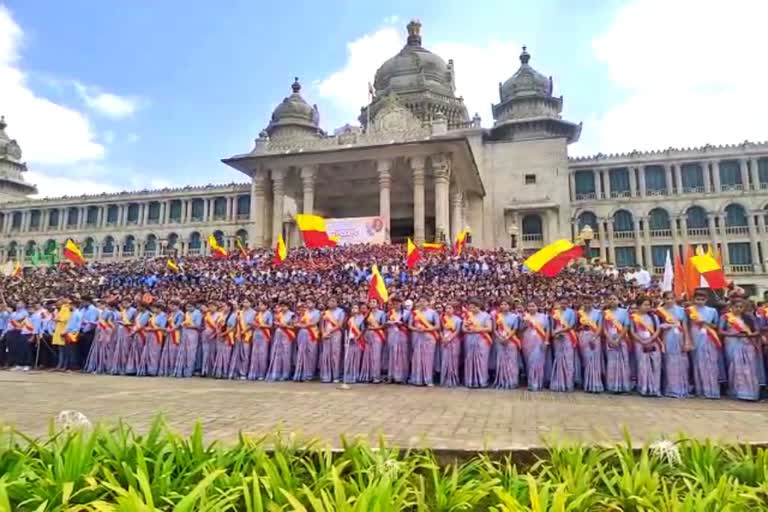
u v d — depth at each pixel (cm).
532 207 4719
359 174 3872
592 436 647
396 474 416
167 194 6594
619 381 1098
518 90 5131
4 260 7012
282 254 2573
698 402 989
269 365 1303
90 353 1460
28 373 1418
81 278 2786
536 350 1153
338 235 3036
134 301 1537
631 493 391
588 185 5128
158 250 6519
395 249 2770
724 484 383
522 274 2261
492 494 395
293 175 3828
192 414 786
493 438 624
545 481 420
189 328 1376
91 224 6900
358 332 1244
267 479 381
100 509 326
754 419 787
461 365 1231
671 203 4847
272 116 5531
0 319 1617
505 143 4966
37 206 7050
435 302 1388
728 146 4725
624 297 1672
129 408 838
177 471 419
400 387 1160
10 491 361
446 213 3350
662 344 1088
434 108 4978
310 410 827
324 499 340
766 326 1074
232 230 6266
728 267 4591
